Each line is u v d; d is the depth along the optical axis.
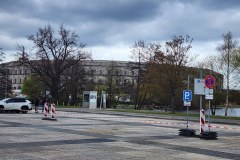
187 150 14.34
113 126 25.52
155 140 17.42
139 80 72.38
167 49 53.09
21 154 12.09
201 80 20.36
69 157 11.76
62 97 91.25
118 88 93.69
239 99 58.88
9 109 42.50
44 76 84.38
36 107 45.25
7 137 16.83
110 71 102.06
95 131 20.98
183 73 52.66
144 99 75.62
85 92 64.19
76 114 42.97
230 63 57.34
